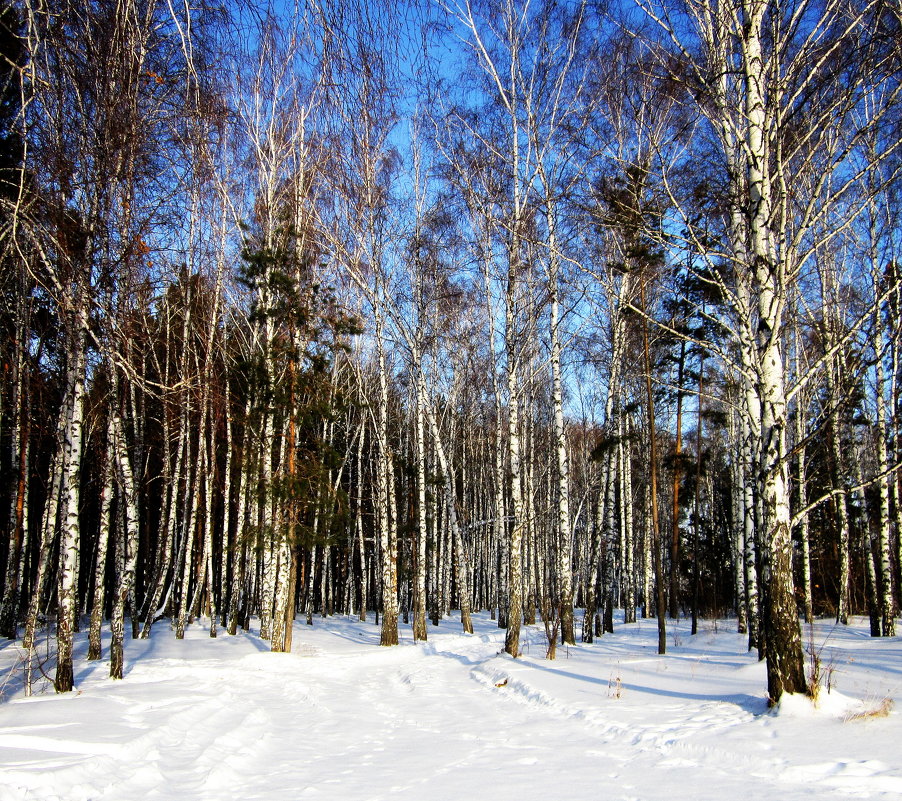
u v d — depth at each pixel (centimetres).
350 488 3456
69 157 1064
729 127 1008
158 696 1178
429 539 3503
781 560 928
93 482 2484
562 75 1680
